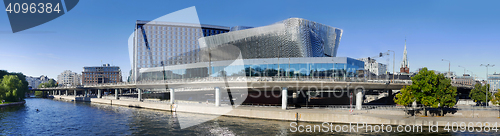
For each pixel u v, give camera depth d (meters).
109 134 45.34
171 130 47.16
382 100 88.81
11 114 73.25
